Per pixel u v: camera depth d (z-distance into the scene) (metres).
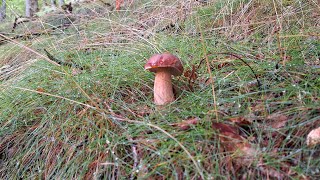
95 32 0.93
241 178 0.38
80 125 0.53
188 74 0.61
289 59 0.60
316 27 0.71
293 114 0.44
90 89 0.61
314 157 0.37
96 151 0.47
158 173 0.40
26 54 1.00
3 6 2.18
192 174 0.39
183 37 0.80
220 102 0.50
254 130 0.43
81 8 1.54
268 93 0.51
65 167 0.47
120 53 0.78
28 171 0.52
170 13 1.04
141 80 0.62
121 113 0.53
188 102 0.52
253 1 0.87
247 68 0.59
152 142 0.44
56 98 0.61
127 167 0.43
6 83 0.75
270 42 0.70
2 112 0.63
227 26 0.83
